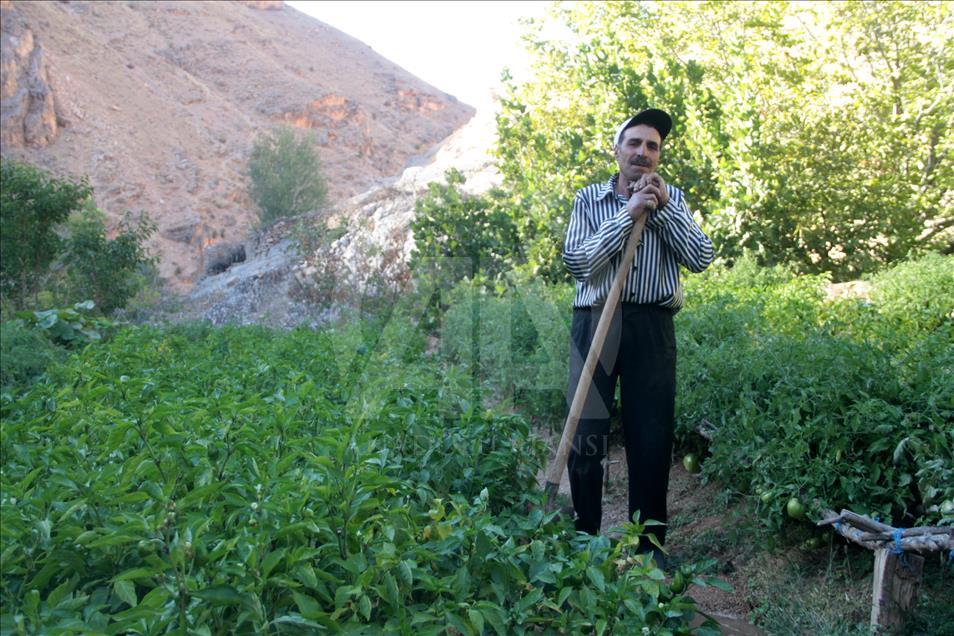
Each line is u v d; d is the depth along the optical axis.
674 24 12.52
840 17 10.77
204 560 2.23
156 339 7.41
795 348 4.43
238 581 2.16
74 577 2.29
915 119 9.80
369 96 147.25
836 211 9.66
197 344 8.19
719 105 10.66
